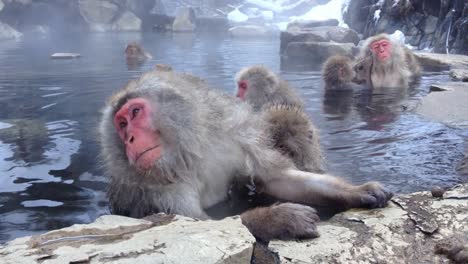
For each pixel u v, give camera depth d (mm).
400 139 2160
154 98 1573
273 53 5449
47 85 3352
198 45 6551
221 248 1312
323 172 1874
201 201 1691
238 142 1713
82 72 3955
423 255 1402
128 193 1617
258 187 1748
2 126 2344
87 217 1613
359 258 1394
